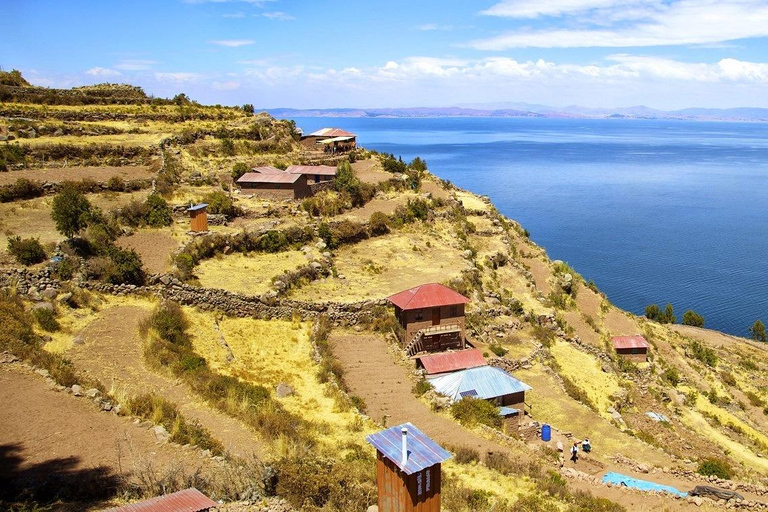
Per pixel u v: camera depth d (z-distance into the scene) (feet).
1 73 355.56
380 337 180.24
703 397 227.40
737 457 175.11
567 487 112.47
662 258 532.32
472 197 377.09
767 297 433.48
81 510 72.38
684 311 406.21
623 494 116.06
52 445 86.84
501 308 222.28
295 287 194.18
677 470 138.31
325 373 147.74
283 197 267.39
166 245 196.65
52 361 113.19
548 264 313.73
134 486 77.71
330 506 80.94
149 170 264.93
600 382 203.21
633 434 164.76
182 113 358.84
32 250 158.81
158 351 131.23
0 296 136.46
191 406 111.75
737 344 335.88
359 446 111.75
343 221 253.85
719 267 506.48
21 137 268.00
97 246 175.11
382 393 151.12
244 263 204.33
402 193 316.60
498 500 97.55
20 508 70.49
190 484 78.95
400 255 242.78
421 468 69.72
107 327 141.18
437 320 181.37
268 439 101.76
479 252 274.98
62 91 363.56
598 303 294.25
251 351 155.12
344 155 370.94
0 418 91.97
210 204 235.61
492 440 133.18
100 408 100.12
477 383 157.28
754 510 114.73
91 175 245.45
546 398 175.63
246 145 333.83
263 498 80.02
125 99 370.73
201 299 168.96
